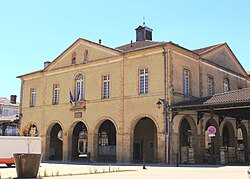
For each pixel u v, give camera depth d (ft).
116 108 84.23
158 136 74.90
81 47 96.78
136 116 79.77
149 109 77.66
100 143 102.12
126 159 80.07
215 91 91.81
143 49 80.89
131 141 80.23
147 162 83.56
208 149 91.45
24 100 111.55
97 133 88.94
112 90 86.28
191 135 84.48
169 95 74.90
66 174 50.60
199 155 79.71
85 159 102.06
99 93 89.10
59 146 107.04
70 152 94.99
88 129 90.02
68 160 94.43
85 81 93.45
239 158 90.48
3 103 182.19
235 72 103.76
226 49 101.76
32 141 78.43
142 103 79.20
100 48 91.35
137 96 80.48
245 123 101.14
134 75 82.17
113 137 99.19
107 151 92.99
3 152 74.23
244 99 65.10
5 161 74.18
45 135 101.55
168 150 72.90
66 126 96.02
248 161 91.50
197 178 42.09
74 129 105.81
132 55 83.41
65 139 95.76
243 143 101.09
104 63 89.40
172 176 45.09
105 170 57.98
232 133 95.50
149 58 80.12
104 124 101.81
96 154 88.12
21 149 76.59
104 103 87.30
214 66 93.35
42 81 106.52
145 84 80.33
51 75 103.96
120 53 85.76
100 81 89.45
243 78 108.47
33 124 106.52
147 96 78.64
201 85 86.07
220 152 79.41
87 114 91.09
